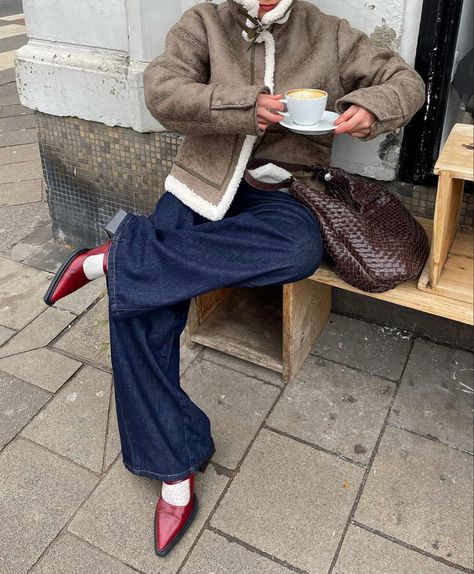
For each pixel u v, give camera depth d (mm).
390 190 2285
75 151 2906
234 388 2297
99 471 2006
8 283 2945
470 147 1703
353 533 1792
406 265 1831
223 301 2607
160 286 1702
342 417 2160
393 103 1737
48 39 2721
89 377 2377
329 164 2121
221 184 1903
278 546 1768
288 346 2193
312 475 1964
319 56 1890
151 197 2828
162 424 1759
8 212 3564
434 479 1937
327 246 1858
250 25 1865
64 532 1828
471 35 1988
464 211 2152
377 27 2057
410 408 2184
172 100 1767
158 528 1777
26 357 2486
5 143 4586
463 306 1773
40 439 2125
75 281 1960
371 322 2584
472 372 2322
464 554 1729
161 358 1790
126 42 2514
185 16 1949
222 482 1953
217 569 1718
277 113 1778
